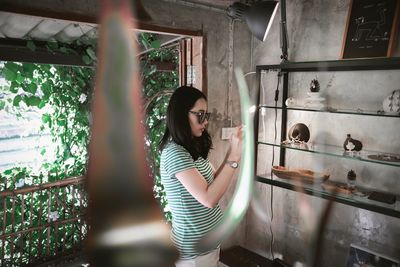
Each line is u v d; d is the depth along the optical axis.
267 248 2.63
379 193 1.90
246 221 2.76
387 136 1.92
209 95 2.36
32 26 1.90
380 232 1.98
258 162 2.65
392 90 1.87
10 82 2.17
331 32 2.11
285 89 2.38
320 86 2.21
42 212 2.23
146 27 1.92
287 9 2.35
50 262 2.25
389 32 1.79
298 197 2.39
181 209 1.34
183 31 2.12
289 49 2.36
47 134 2.40
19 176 2.22
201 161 1.42
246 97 2.61
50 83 2.32
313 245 2.31
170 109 1.34
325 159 2.23
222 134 2.48
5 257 2.14
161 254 0.98
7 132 2.24
